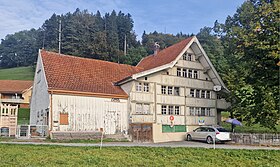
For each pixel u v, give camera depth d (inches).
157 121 1275.8
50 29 4261.8
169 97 1327.5
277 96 1016.9
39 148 689.6
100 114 1157.7
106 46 3211.1
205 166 551.8
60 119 1071.6
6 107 1192.2
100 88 1202.6
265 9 1024.9
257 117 1064.2
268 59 1023.6
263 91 1045.8
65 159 553.9
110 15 4562.0
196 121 1397.6
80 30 3513.8
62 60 1284.4
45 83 1148.5
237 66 1396.4
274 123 1015.6
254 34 1039.0
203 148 727.1
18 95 2645.2
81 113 1117.1
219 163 583.2
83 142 954.1
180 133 1310.3
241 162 595.2
